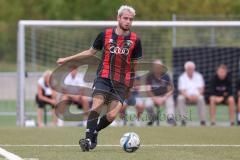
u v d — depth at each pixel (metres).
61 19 103.88
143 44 74.38
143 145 41.25
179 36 74.31
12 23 110.56
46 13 107.12
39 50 74.12
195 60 68.75
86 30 75.06
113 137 47.38
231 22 68.94
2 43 111.75
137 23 67.69
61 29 74.50
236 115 66.25
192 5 100.38
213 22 68.75
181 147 39.62
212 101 64.25
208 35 74.75
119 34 35.59
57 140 44.78
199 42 74.75
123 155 33.88
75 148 38.25
